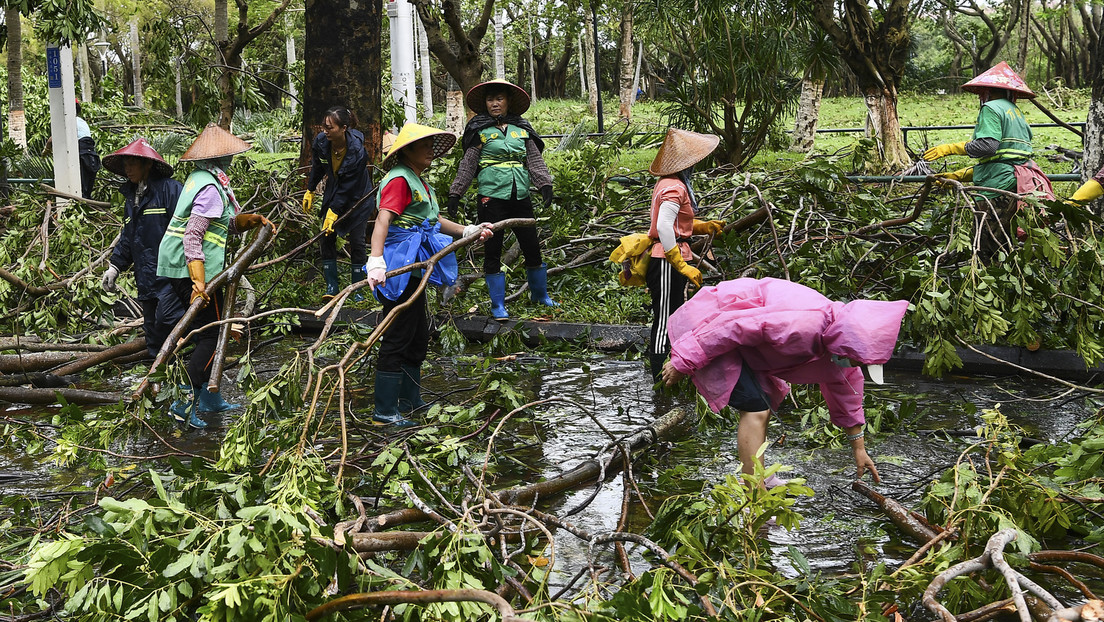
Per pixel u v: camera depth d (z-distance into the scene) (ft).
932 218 23.29
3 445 16.81
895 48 41.19
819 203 25.20
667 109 44.09
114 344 22.72
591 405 19.06
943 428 16.70
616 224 29.63
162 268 18.47
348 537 9.42
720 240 22.30
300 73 54.08
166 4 95.04
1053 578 11.30
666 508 11.12
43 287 25.05
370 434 15.85
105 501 8.88
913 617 10.41
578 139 46.73
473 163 24.12
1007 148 21.16
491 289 24.90
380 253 16.21
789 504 9.60
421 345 17.98
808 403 17.70
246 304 24.13
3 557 11.32
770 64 40.60
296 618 8.39
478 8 90.63
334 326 23.24
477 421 16.72
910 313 19.34
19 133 46.73
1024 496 11.37
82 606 9.05
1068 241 19.85
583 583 11.37
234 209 19.30
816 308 12.15
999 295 18.26
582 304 26.25
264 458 15.66
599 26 112.47
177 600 8.86
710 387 12.71
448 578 9.25
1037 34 142.41
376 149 31.65
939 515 11.43
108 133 47.96
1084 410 17.79
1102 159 24.86
